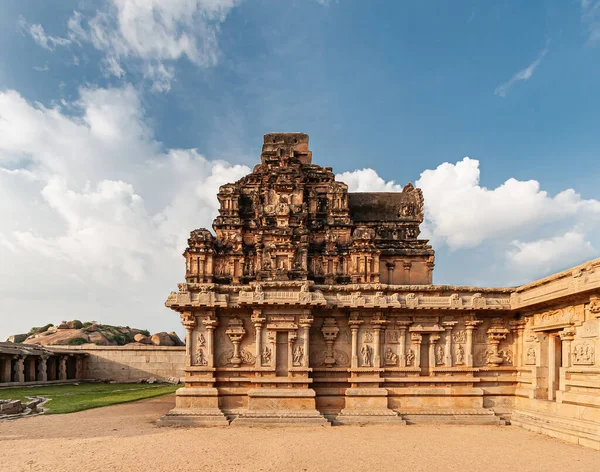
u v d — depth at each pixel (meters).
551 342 20.95
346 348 22.61
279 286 22.83
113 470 13.06
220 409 21.14
